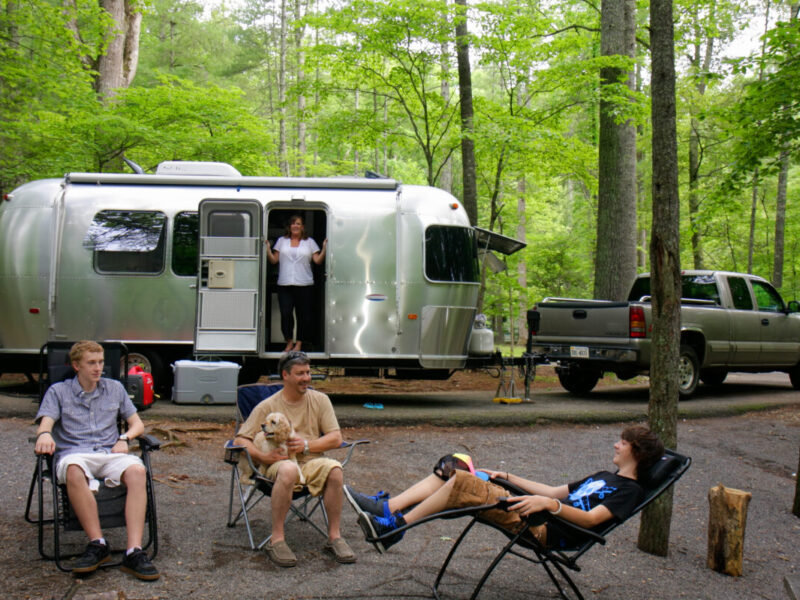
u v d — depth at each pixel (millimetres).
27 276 8070
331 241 8375
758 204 24500
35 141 11500
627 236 11758
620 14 11641
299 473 3994
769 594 4020
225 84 27188
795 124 9258
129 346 8266
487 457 6594
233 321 8156
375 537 3408
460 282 8648
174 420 7047
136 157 13273
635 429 3654
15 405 7363
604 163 11867
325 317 8328
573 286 25547
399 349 8414
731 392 10977
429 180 13062
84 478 3658
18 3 11578
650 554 4473
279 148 20922
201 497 5020
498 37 11703
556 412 7969
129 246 8219
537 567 4121
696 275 10539
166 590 3475
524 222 23297
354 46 11883
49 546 3977
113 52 14625
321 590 3588
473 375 12117
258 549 4082
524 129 11305
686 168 21797
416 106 13953
